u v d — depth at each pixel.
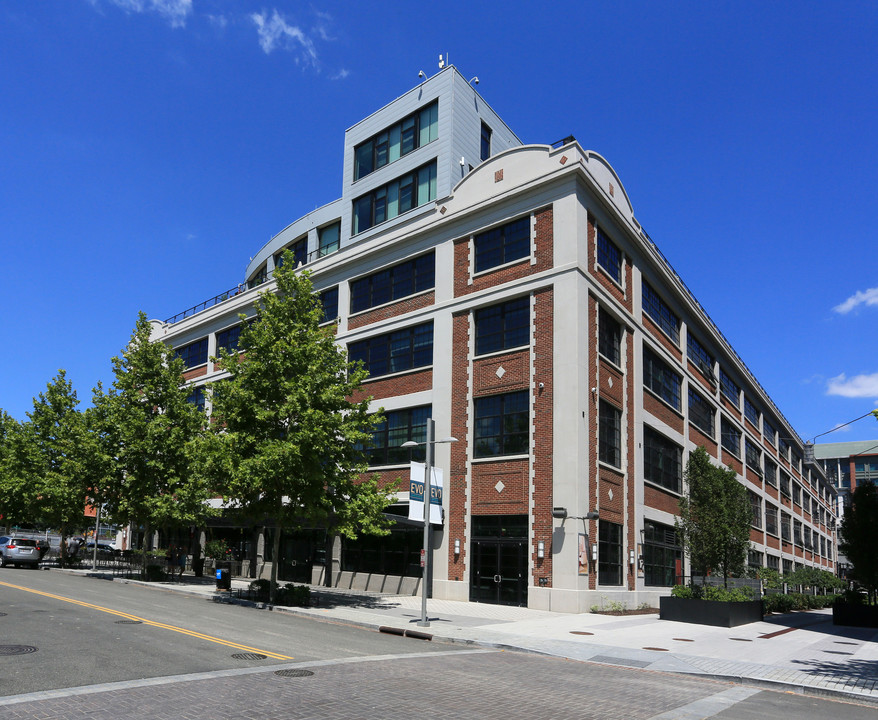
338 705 8.38
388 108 35.50
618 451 27.56
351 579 29.67
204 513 29.23
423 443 28.38
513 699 9.38
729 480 24.69
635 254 31.00
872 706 10.62
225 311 42.06
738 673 12.55
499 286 26.94
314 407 22.48
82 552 46.25
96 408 30.55
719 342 43.38
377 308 32.06
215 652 11.65
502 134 35.91
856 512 26.42
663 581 30.77
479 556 25.36
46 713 7.39
